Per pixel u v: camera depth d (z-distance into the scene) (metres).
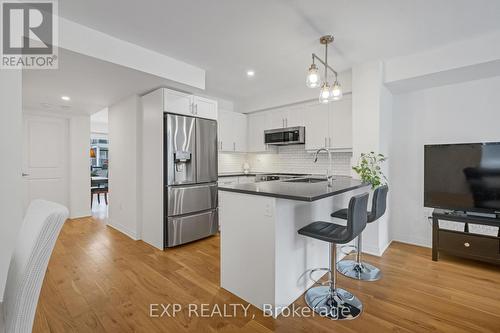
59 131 4.78
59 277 2.42
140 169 3.62
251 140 5.02
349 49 2.73
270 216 1.86
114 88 3.26
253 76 3.62
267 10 2.03
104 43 2.37
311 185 2.33
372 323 1.76
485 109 2.89
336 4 1.96
